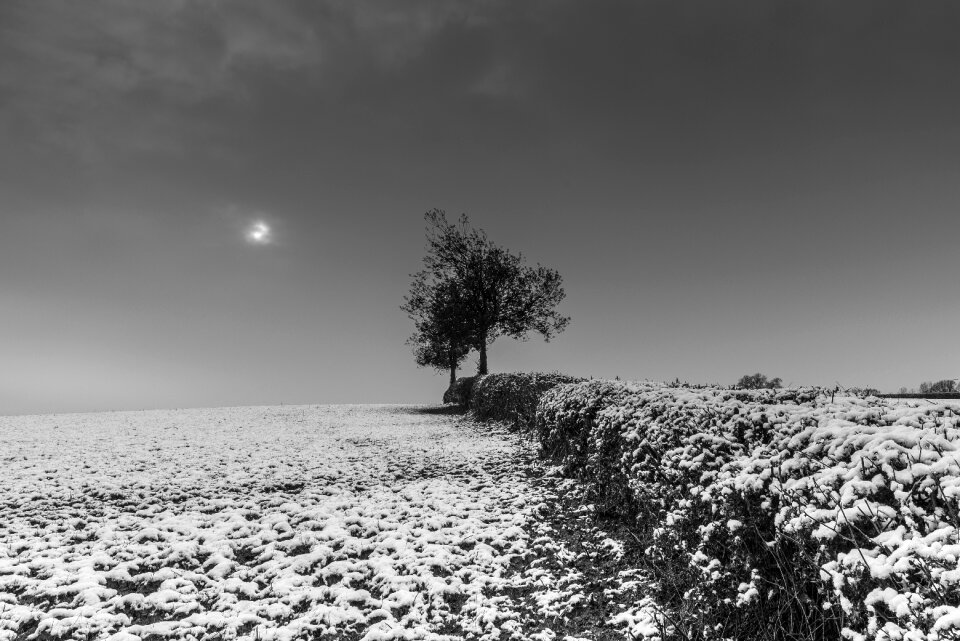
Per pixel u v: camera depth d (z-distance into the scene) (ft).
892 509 7.95
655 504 14.83
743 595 9.91
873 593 7.17
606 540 17.54
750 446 12.10
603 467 20.07
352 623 14.05
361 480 28.78
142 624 14.06
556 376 40.83
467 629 13.47
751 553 10.40
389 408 78.43
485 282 78.33
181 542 19.40
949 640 5.96
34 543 19.35
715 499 11.59
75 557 18.08
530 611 14.19
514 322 79.66
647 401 18.65
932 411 10.65
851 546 8.17
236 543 19.58
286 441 42.78
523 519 20.84
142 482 27.91
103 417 60.03
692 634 10.71
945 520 7.39
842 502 8.56
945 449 8.66
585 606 13.97
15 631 13.39
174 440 42.78
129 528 21.22
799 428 11.50
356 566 17.52
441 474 29.60
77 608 14.48
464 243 79.82
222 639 13.28
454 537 19.44
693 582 12.24
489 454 33.68
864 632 7.35
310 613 14.44
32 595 15.24
